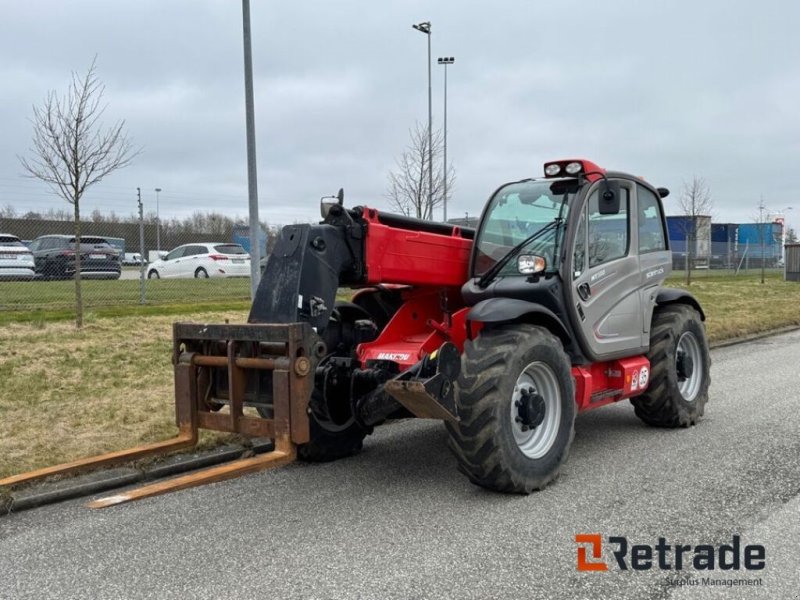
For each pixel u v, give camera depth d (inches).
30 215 1107.3
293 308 189.3
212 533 169.8
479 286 218.2
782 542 158.2
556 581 141.5
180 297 616.1
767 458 223.0
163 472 212.2
